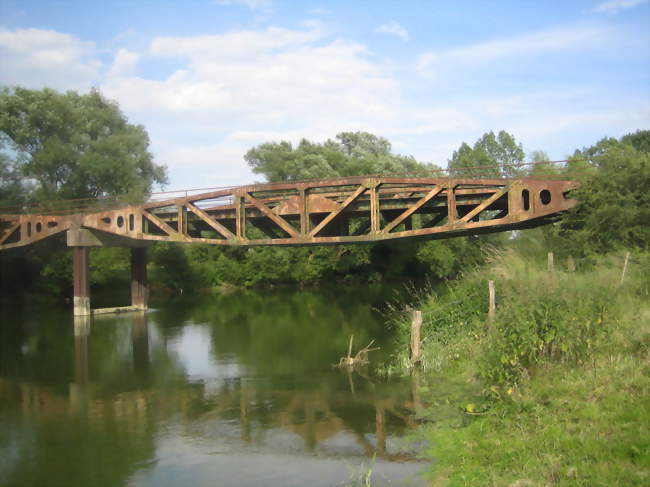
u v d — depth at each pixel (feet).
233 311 116.47
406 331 58.54
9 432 38.60
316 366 57.41
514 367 35.09
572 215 66.49
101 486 28.96
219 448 33.78
